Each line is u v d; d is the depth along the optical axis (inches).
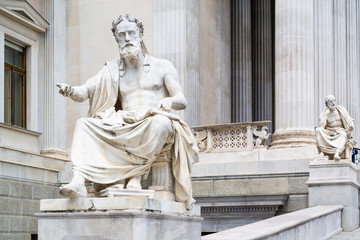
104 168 305.7
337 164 737.6
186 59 970.1
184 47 971.3
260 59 1353.3
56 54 1043.9
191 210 328.5
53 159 992.2
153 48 988.6
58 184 973.2
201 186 838.5
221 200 811.4
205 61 1067.9
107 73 338.3
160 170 322.0
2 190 858.8
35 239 921.5
